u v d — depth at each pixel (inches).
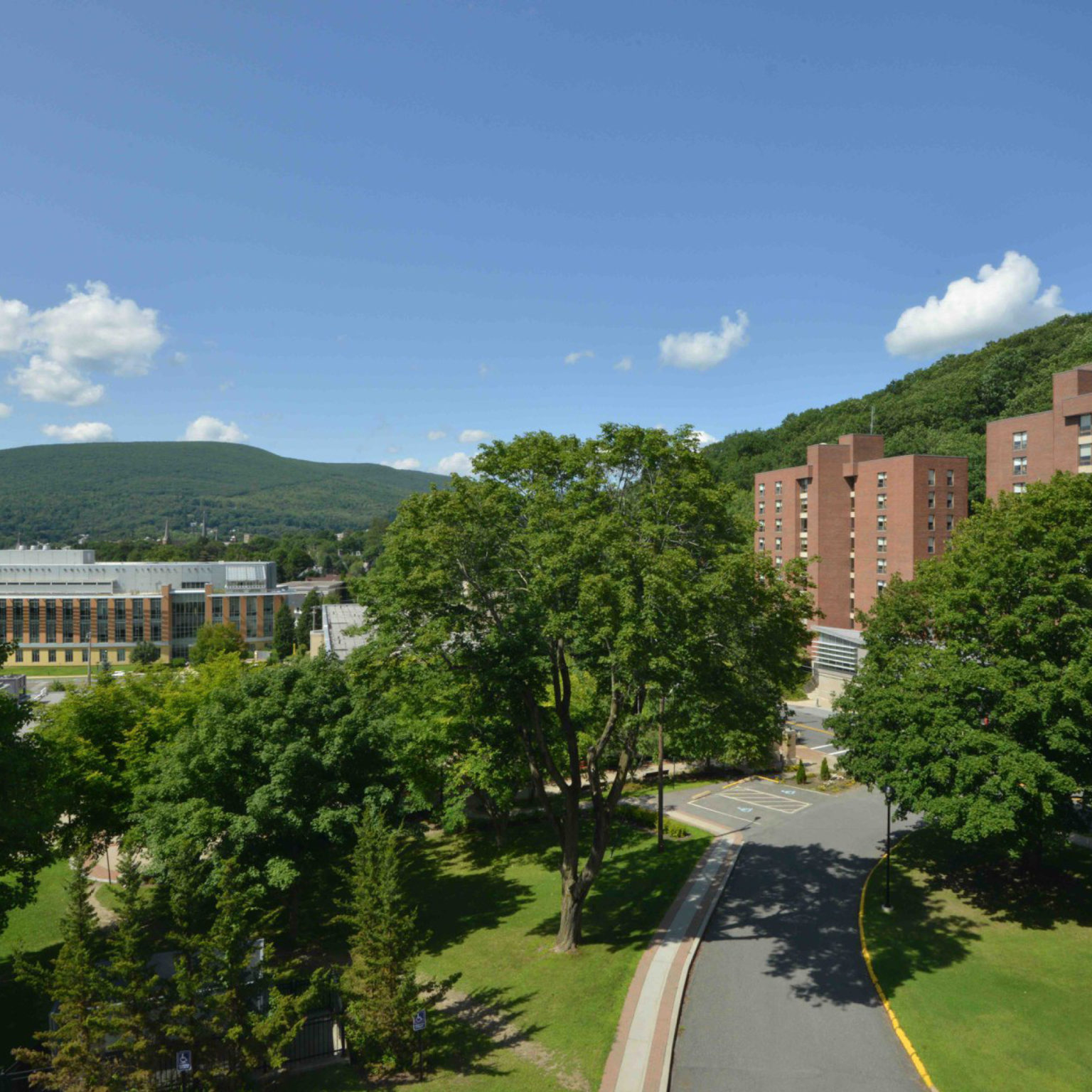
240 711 1070.4
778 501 3784.5
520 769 1434.5
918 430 4611.2
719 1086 756.0
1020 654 1106.1
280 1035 719.1
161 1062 698.8
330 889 1291.8
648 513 945.5
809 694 3255.4
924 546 3189.0
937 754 1095.0
